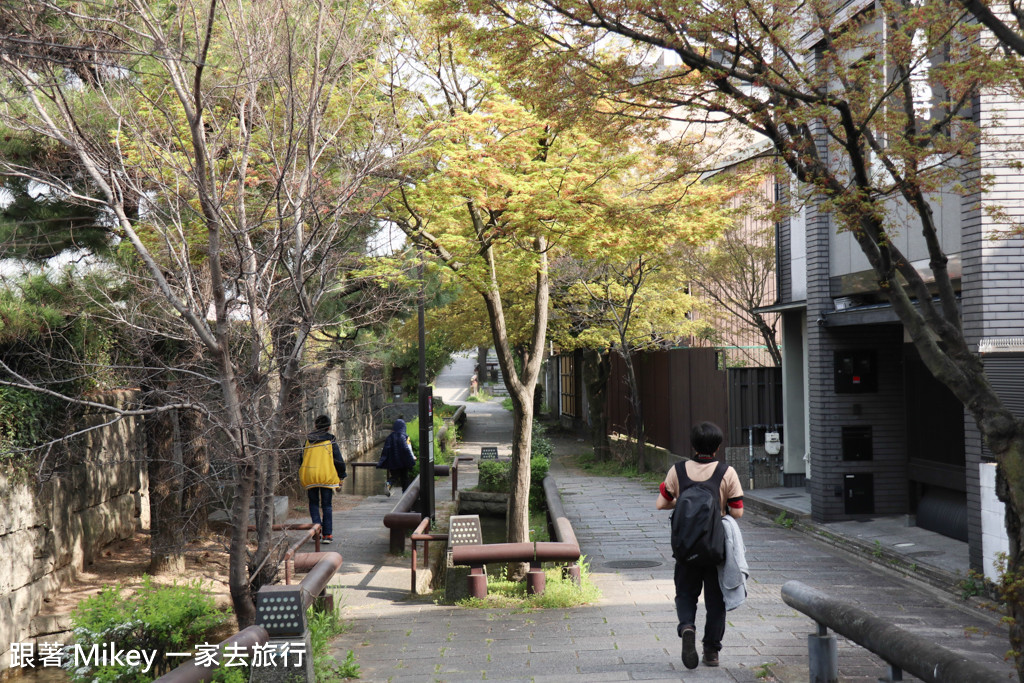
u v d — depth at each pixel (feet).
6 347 29.73
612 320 72.59
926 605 29.99
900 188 20.47
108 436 38.93
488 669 22.03
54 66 20.99
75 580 34.53
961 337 17.95
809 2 20.84
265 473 23.48
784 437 58.39
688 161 24.63
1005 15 25.81
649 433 78.64
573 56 21.31
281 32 23.86
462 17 23.00
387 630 27.27
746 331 75.25
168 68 21.03
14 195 29.43
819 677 18.89
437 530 45.93
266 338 24.41
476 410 158.40
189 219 26.58
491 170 29.07
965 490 38.65
